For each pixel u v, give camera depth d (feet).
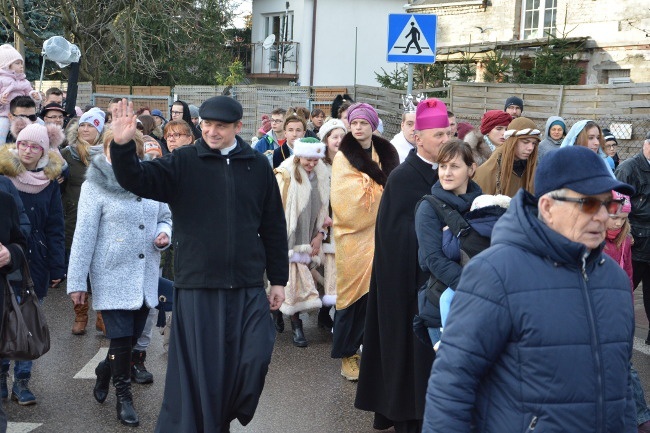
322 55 129.59
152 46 104.58
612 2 73.00
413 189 18.45
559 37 74.90
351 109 23.77
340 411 20.65
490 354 9.66
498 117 26.73
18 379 20.74
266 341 15.79
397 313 18.30
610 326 9.64
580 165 9.69
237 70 114.83
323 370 23.98
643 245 26.32
